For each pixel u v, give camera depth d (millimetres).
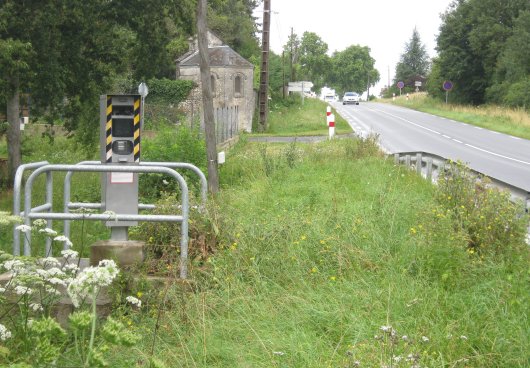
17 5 20141
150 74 24203
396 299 6633
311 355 5562
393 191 13094
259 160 20281
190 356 5711
